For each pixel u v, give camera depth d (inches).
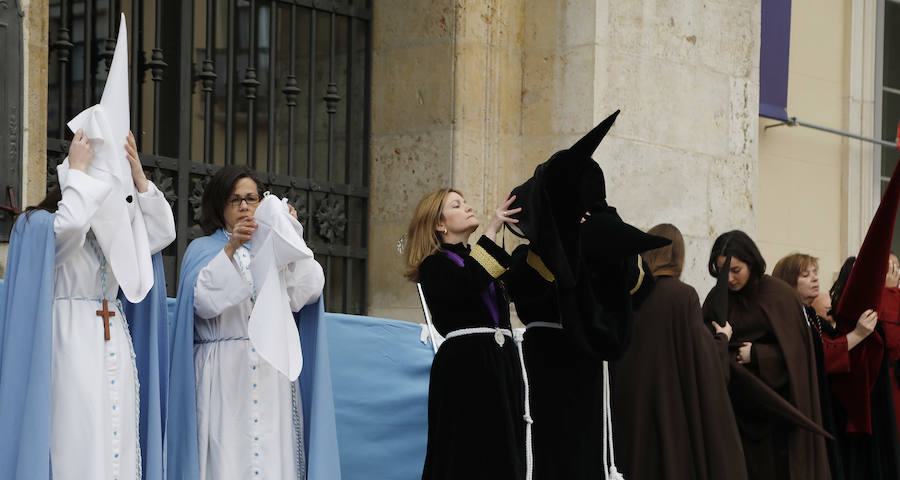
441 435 279.0
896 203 365.4
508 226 274.5
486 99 436.8
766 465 345.7
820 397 361.4
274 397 280.2
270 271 267.9
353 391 331.0
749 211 482.3
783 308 352.2
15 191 321.1
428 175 432.8
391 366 337.4
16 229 253.8
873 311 372.5
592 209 282.2
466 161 430.0
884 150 605.9
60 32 370.9
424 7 436.8
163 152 393.7
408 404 339.0
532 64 443.8
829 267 582.2
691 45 462.9
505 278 280.4
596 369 283.9
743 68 481.4
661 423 310.0
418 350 343.0
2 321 251.6
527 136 443.5
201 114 405.1
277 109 426.3
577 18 436.1
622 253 269.9
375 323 336.2
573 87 435.5
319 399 283.9
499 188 439.5
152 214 265.1
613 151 437.4
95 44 382.6
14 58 322.0
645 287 288.8
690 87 462.0
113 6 385.1
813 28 579.5
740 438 346.0
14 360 245.9
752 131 483.8
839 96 589.6
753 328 352.8
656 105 450.9
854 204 589.0
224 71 411.8
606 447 285.1
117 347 258.1
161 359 269.9
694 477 309.4
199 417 279.0
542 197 267.9
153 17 394.6
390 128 442.3
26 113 324.2
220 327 282.0
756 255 353.7
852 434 382.9
